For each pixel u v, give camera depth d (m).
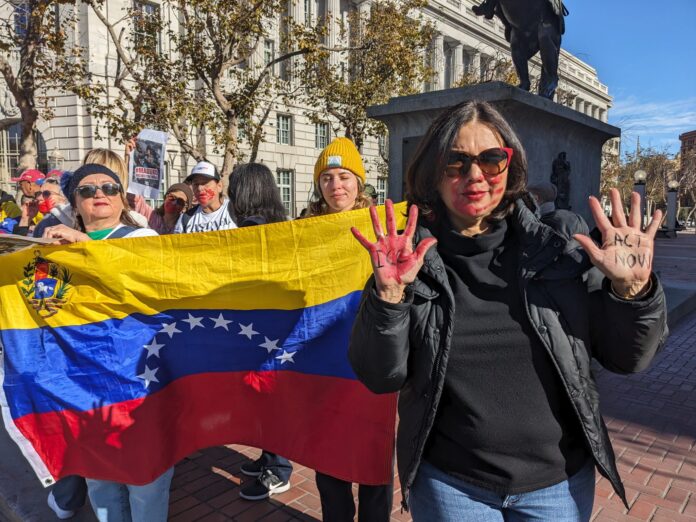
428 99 5.97
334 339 2.39
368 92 16.12
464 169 1.39
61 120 19.44
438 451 1.46
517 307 1.38
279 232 2.41
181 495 2.94
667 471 3.14
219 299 2.42
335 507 2.27
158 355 2.42
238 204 3.05
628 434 3.67
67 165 19.61
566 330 1.35
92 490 2.40
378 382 1.39
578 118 6.62
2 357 2.30
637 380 4.77
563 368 1.33
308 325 2.42
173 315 2.42
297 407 2.42
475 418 1.38
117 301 2.36
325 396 2.37
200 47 11.82
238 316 2.45
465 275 1.43
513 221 1.45
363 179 2.83
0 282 2.29
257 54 21.89
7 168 21.12
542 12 6.44
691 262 14.88
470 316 1.39
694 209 45.78
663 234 29.23
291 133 26.61
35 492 2.99
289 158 26.41
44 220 3.56
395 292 1.31
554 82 6.72
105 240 2.32
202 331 2.45
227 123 12.48
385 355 1.33
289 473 2.99
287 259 2.42
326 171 2.73
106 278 2.33
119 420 2.35
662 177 41.00
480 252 1.44
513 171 1.48
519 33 6.62
